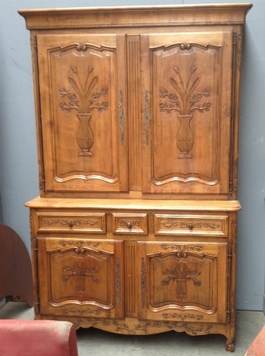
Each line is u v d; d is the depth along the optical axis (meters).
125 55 2.14
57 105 2.24
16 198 2.82
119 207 2.17
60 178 2.32
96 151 2.26
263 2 2.42
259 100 2.52
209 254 2.15
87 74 2.19
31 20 2.16
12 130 2.75
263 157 2.57
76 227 2.23
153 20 2.09
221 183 2.21
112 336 2.43
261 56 2.47
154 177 2.25
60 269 2.28
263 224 2.64
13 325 1.32
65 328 1.31
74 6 2.56
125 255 2.23
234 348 2.26
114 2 2.52
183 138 2.19
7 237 2.64
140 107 2.19
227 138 2.16
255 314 2.67
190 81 2.13
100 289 2.27
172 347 2.31
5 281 2.61
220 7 2.01
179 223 2.16
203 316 2.21
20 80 2.69
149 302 2.24
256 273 2.69
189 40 2.09
